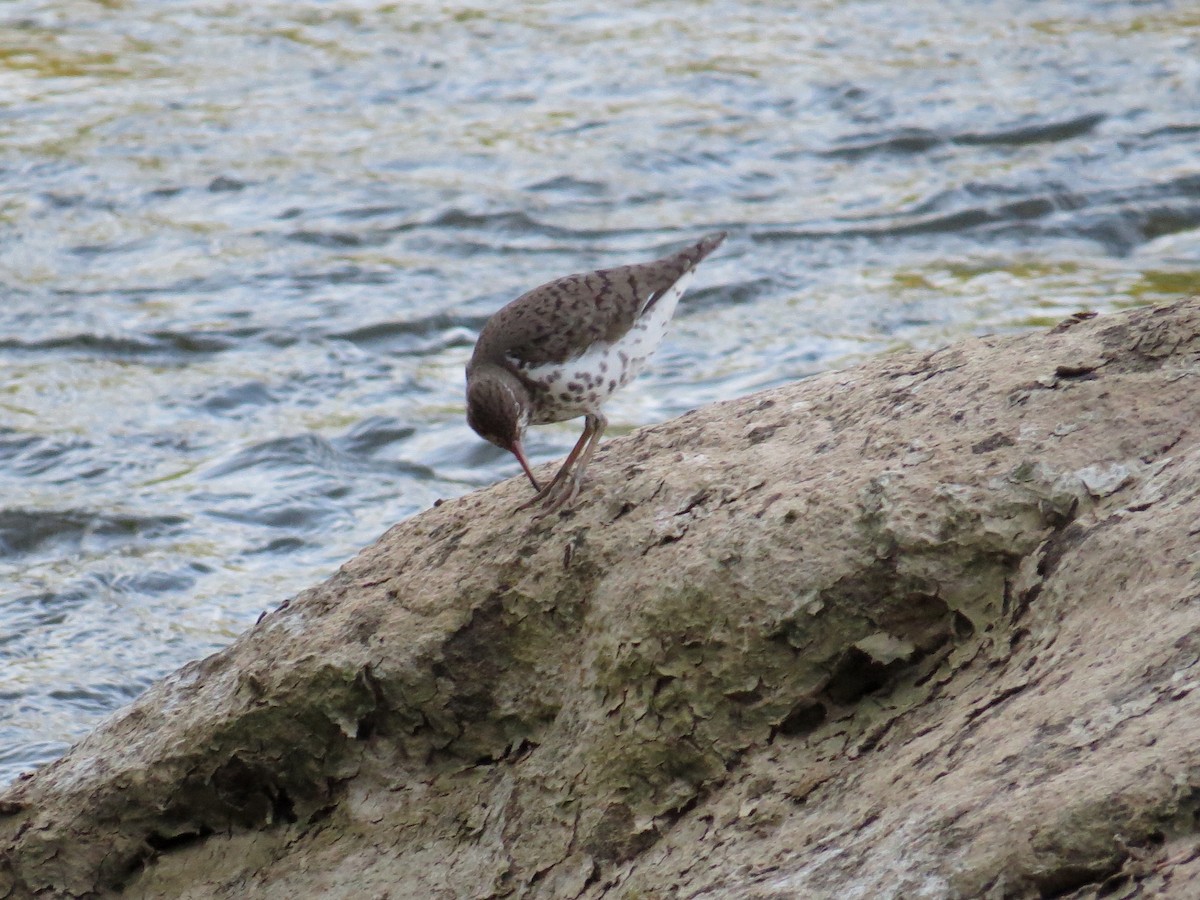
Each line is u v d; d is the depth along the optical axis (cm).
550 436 1691
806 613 671
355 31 2944
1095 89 2505
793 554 683
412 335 1933
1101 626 583
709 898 600
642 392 1755
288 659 802
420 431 1717
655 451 824
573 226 2192
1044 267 1986
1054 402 692
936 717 622
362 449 1686
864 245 2088
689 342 1870
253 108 2598
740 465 761
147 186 2322
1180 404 663
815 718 669
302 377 1831
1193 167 2219
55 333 1923
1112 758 513
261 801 808
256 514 1555
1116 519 617
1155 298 1839
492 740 764
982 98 2506
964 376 750
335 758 789
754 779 658
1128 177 2211
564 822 706
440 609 782
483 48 2841
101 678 1281
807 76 2653
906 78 2611
